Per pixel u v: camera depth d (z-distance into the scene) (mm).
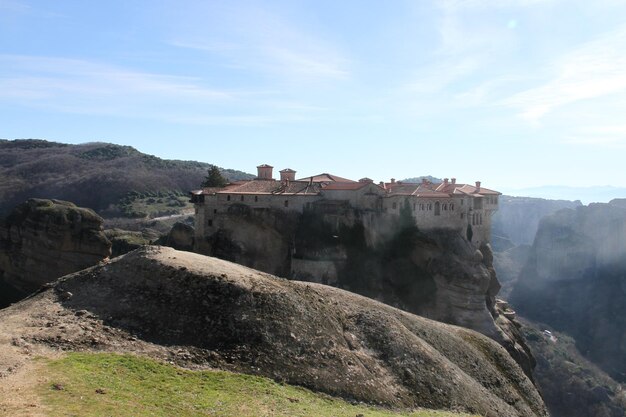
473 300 91062
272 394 36531
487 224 105062
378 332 50250
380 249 96188
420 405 43312
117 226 151000
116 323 41562
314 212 96188
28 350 35375
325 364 42875
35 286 94188
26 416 25641
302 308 47906
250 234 93562
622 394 142000
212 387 35344
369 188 97875
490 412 46750
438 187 105812
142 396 31422
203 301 44500
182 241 96000
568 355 164875
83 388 30469
